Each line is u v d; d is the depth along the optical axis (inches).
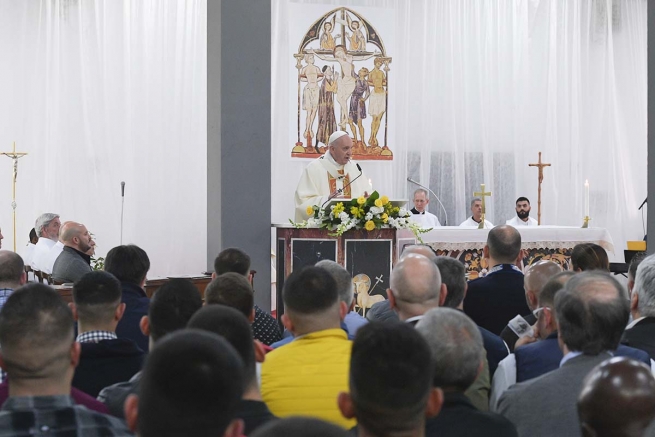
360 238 274.4
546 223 489.4
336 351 106.6
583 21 495.8
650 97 335.6
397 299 128.0
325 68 454.0
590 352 102.7
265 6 296.7
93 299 125.3
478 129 480.4
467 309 173.0
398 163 469.1
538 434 99.6
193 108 450.0
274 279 424.5
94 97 439.5
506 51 483.8
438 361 92.4
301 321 109.7
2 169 430.6
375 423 70.2
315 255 273.4
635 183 504.7
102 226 439.5
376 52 461.4
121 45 441.4
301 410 102.5
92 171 439.5
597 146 499.5
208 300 130.6
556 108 491.5
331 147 336.2
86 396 95.7
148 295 269.4
